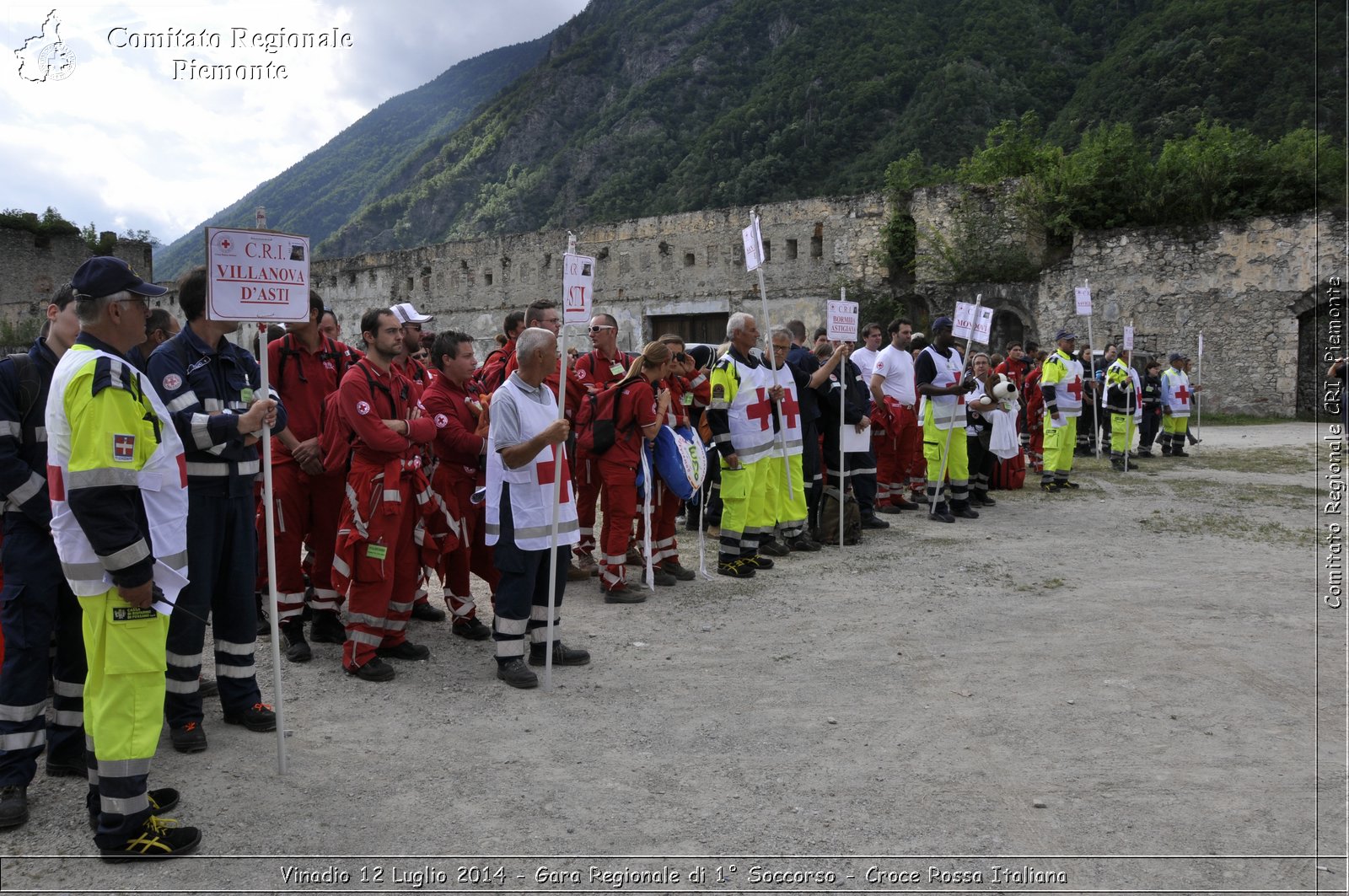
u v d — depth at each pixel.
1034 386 15.82
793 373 9.59
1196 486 13.65
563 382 5.39
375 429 5.39
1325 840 3.66
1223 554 8.97
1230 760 4.38
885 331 30.23
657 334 35.97
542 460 5.50
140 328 3.65
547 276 37.78
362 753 4.50
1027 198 28.61
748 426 8.04
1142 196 26.80
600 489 8.33
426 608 6.99
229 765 4.36
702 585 7.85
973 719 4.90
